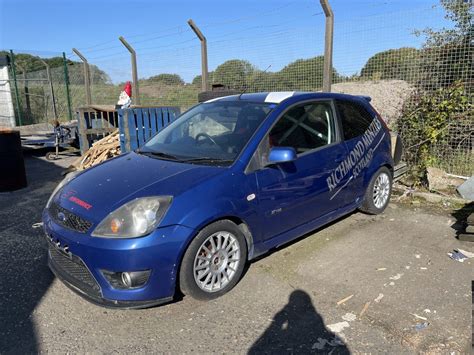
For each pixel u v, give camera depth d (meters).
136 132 7.81
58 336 2.85
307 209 3.98
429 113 6.32
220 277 3.28
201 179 3.18
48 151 10.95
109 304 2.88
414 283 3.51
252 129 3.68
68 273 3.14
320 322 2.98
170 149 3.97
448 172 6.42
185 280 3.04
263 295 3.34
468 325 2.90
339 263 3.91
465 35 6.10
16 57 17.45
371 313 3.07
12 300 3.30
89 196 3.17
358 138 4.67
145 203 2.92
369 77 6.98
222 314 3.09
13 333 2.88
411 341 2.74
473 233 4.46
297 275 3.68
